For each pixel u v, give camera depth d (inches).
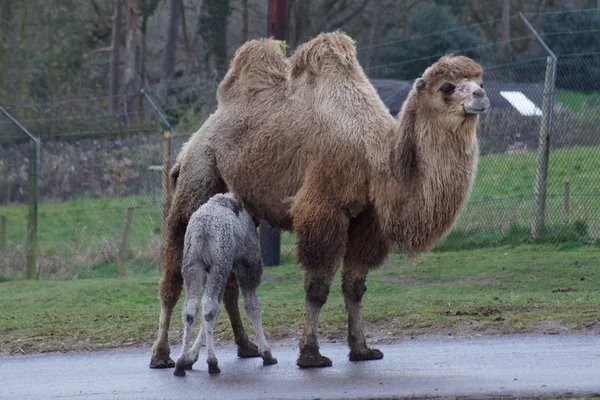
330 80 1019.3
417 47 3713.1
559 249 1793.8
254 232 1018.1
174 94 3503.9
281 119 1040.8
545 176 1863.9
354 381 903.7
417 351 1042.1
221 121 1099.9
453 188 925.2
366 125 977.5
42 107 3634.4
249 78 1093.1
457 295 1389.0
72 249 2250.2
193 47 5064.0
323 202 978.7
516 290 1433.3
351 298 1018.1
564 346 1010.7
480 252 1830.7
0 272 2123.5
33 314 1448.1
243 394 876.6
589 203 1985.7
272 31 1897.1
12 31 3951.8
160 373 1010.7
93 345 1211.9
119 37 4690.0
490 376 885.8
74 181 2906.0
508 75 3225.9
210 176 1096.8
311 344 989.8
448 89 911.7
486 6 4835.1
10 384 986.7
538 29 4347.9
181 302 1534.2
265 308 1365.7
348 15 5265.8
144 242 2239.2
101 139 3191.4
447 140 920.9
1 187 2987.2
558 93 2598.4
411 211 937.5
